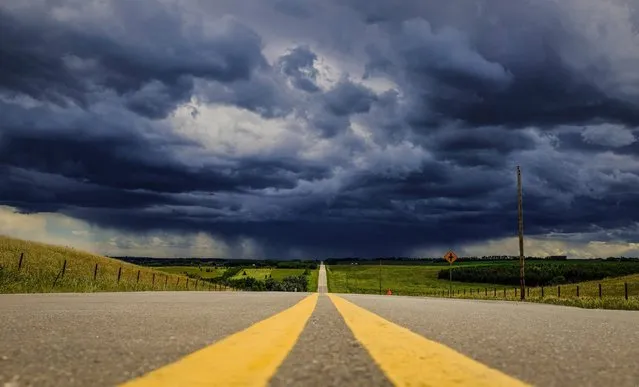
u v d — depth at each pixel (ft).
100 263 150.30
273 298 41.91
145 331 11.44
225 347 8.43
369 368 6.59
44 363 6.55
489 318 19.31
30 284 67.15
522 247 102.42
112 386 5.10
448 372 6.26
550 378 6.25
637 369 7.11
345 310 22.65
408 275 516.32
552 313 27.48
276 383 5.52
